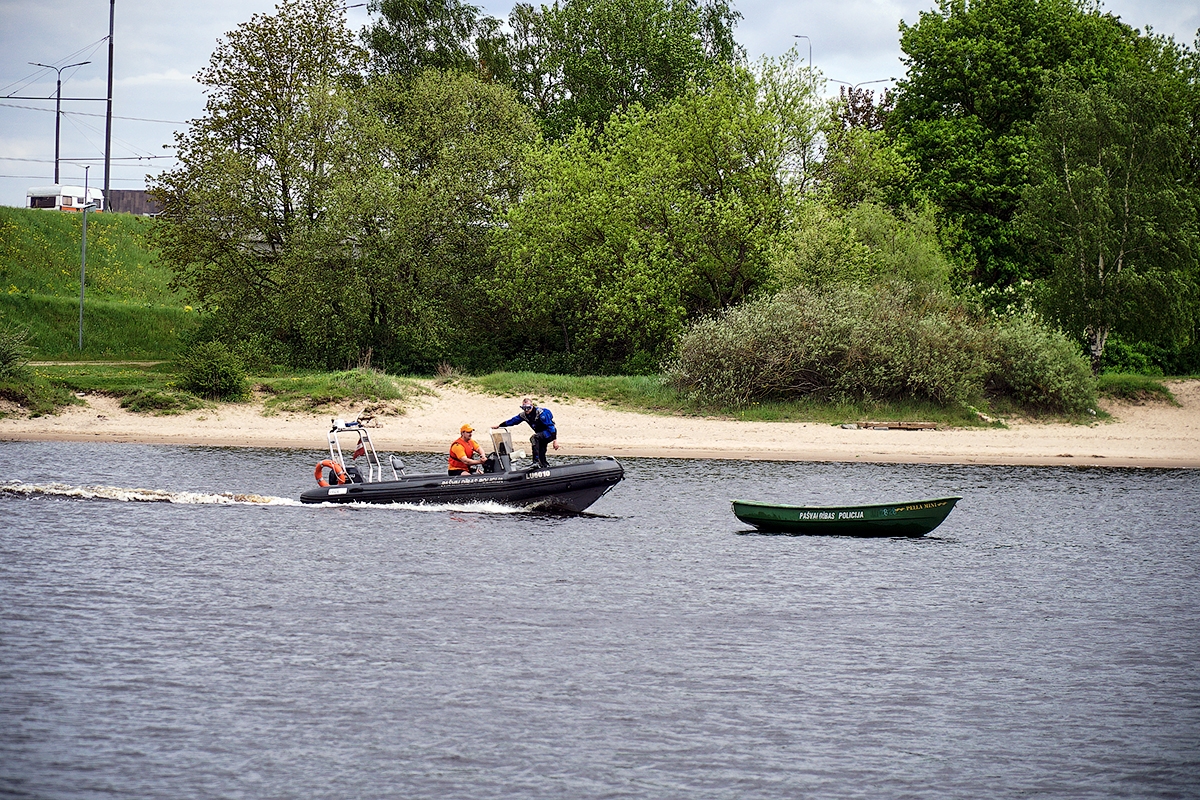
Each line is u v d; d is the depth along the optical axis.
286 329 58.97
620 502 31.11
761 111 57.59
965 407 48.00
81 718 14.30
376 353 60.12
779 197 57.91
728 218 55.53
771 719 14.63
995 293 61.22
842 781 12.88
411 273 60.31
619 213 58.09
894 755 13.59
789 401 49.75
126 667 16.12
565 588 21.02
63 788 12.40
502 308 62.97
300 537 25.09
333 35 63.66
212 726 14.12
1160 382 55.69
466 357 61.91
